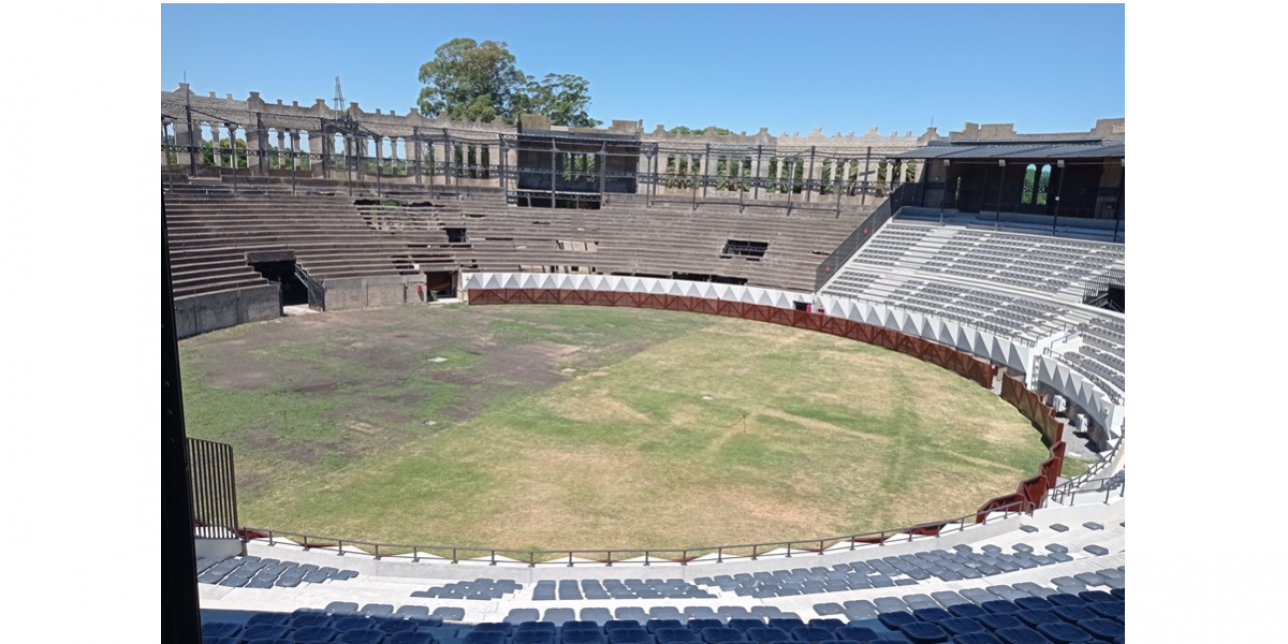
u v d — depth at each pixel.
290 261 49.62
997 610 13.09
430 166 67.50
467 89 102.38
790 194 67.12
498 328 44.25
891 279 51.19
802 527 19.47
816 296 48.66
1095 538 18.03
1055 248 46.28
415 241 57.09
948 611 13.08
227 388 30.19
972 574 15.71
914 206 62.03
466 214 63.19
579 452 24.27
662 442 25.50
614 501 20.64
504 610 13.63
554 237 62.62
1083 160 45.62
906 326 42.41
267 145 60.09
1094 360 31.30
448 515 19.44
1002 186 52.84
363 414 27.45
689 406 29.86
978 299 44.12
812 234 60.56
